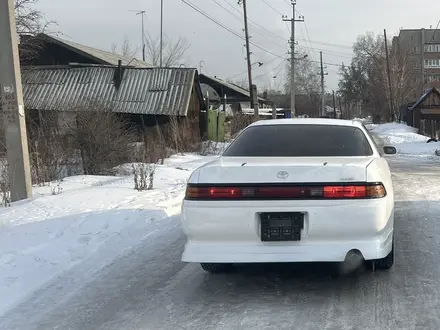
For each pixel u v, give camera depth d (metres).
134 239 6.82
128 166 14.36
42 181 11.76
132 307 4.53
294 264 5.59
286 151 5.38
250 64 39.28
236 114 30.97
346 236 4.35
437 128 38.69
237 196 4.40
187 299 4.68
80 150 13.99
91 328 4.12
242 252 4.40
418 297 4.51
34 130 14.05
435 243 6.30
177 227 7.50
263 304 4.46
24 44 20.14
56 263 5.75
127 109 23.59
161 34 46.34
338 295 4.62
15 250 6.07
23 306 4.62
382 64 73.12
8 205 8.85
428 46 105.56
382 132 45.78
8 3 8.94
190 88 24.22
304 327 3.94
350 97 103.88
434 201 9.45
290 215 4.37
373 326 3.93
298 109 89.19
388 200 4.54
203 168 4.62
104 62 29.42
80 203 8.60
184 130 21.97
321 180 4.35
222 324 4.07
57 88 24.75
